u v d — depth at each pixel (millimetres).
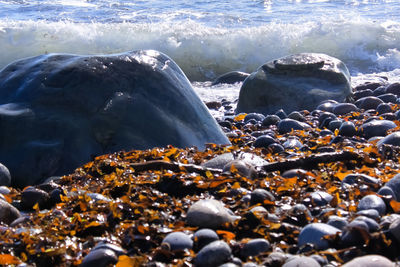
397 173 3846
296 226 2857
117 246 2670
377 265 2205
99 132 4988
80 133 4895
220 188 3580
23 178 4605
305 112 8227
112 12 20328
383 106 7746
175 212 3197
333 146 5293
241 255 2543
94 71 5246
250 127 7211
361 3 22109
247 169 3836
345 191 3439
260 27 14828
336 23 14750
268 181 3656
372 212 2871
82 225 3047
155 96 5383
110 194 3730
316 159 4230
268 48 14297
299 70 8969
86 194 3541
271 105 8828
